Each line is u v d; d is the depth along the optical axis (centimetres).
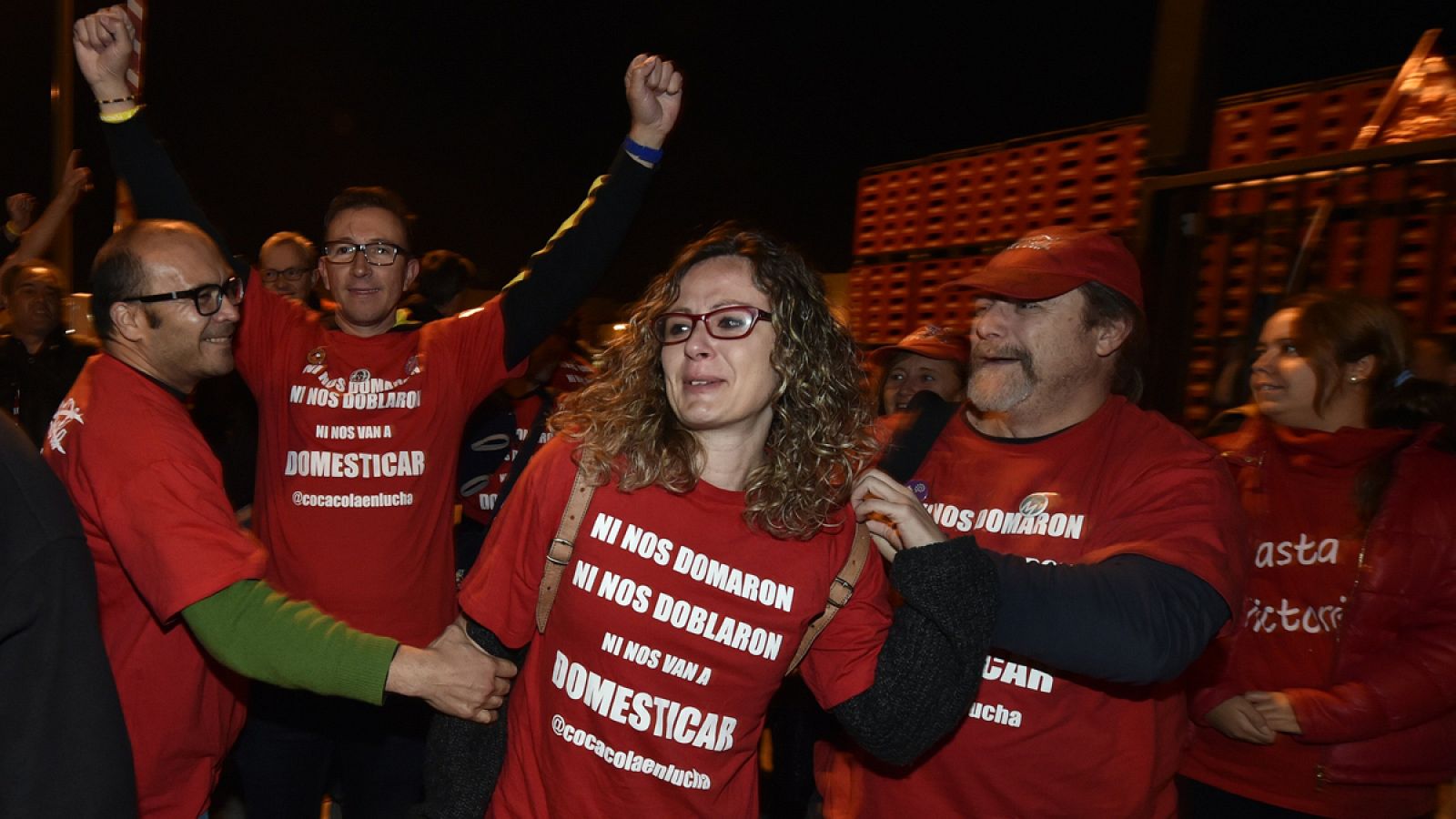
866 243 681
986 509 209
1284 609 249
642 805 175
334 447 290
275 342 296
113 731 146
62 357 433
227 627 188
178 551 188
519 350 309
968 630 168
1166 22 401
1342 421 249
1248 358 378
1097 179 527
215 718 222
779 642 176
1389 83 388
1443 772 241
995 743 197
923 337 329
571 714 177
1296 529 249
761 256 177
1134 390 221
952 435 225
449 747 188
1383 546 237
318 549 287
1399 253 346
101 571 201
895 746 178
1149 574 172
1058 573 172
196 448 203
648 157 297
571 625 177
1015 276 202
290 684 188
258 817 296
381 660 182
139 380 209
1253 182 378
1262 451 260
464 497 384
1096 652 166
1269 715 237
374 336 311
